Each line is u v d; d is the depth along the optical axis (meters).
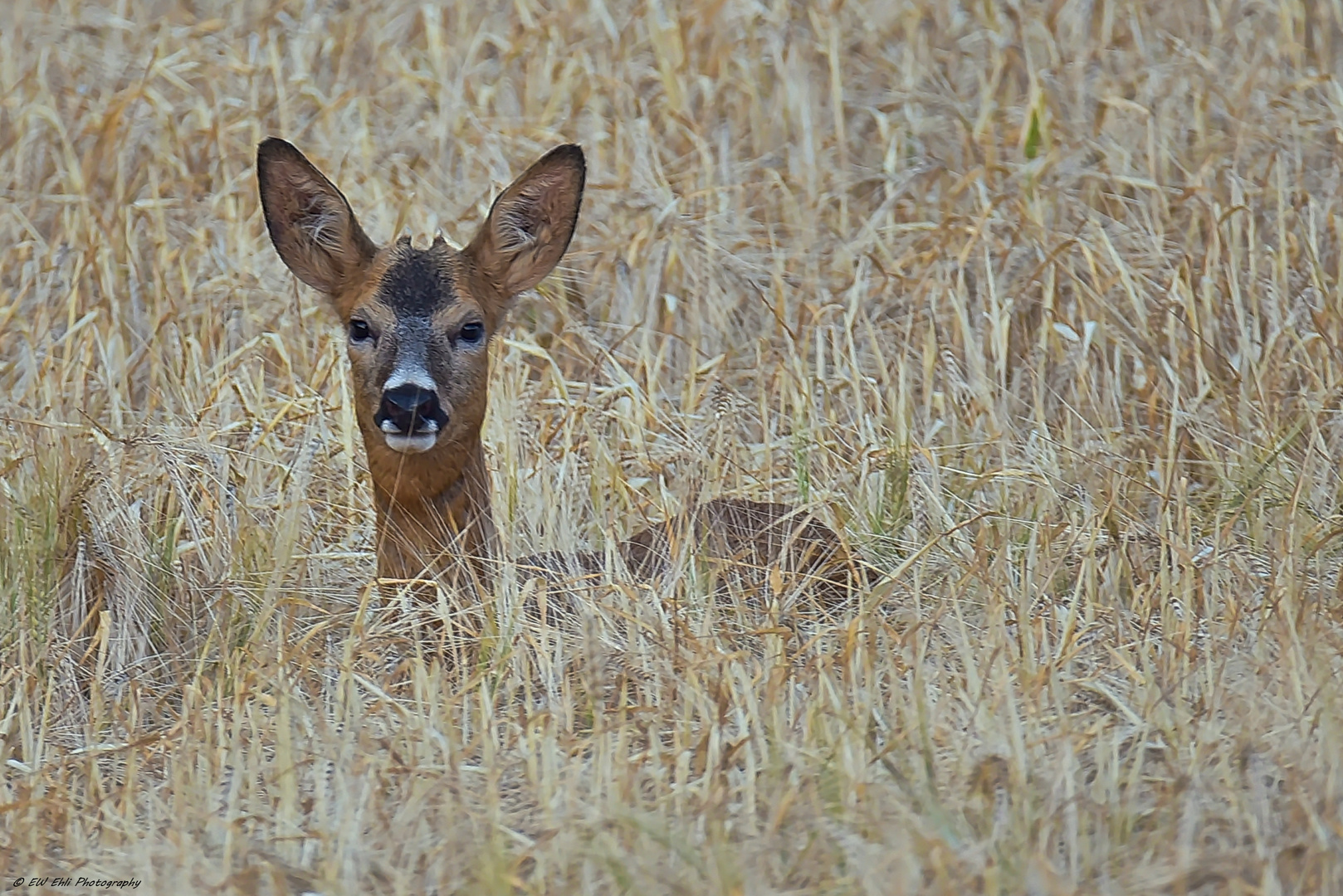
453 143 16.45
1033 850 7.45
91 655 10.71
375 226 15.40
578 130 16.69
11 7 18.70
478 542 10.81
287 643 10.15
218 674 9.89
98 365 14.16
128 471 11.96
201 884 7.77
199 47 17.94
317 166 16.03
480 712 9.19
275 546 11.44
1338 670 9.07
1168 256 14.44
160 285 14.78
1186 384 13.45
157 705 10.02
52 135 16.75
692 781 8.58
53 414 12.98
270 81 17.39
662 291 14.98
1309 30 17.31
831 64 16.70
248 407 13.07
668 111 16.45
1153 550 11.07
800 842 7.77
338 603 11.07
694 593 10.48
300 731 9.25
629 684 9.63
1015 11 17.42
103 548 11.11
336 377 13.63
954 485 12.36
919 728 8.45
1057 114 16.36
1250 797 7.89
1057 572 11.02
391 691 9.74
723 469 12.65
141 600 10.90
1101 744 8.19
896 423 12.75
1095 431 12.98
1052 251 14.36
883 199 15.91
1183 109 16.25
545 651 9.68
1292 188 14.99
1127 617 10.15
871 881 7.14
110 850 8.12
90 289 15.03
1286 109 15.73
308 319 14.64
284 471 12.25
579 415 13.20
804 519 11.51
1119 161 15.51
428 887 7.68
